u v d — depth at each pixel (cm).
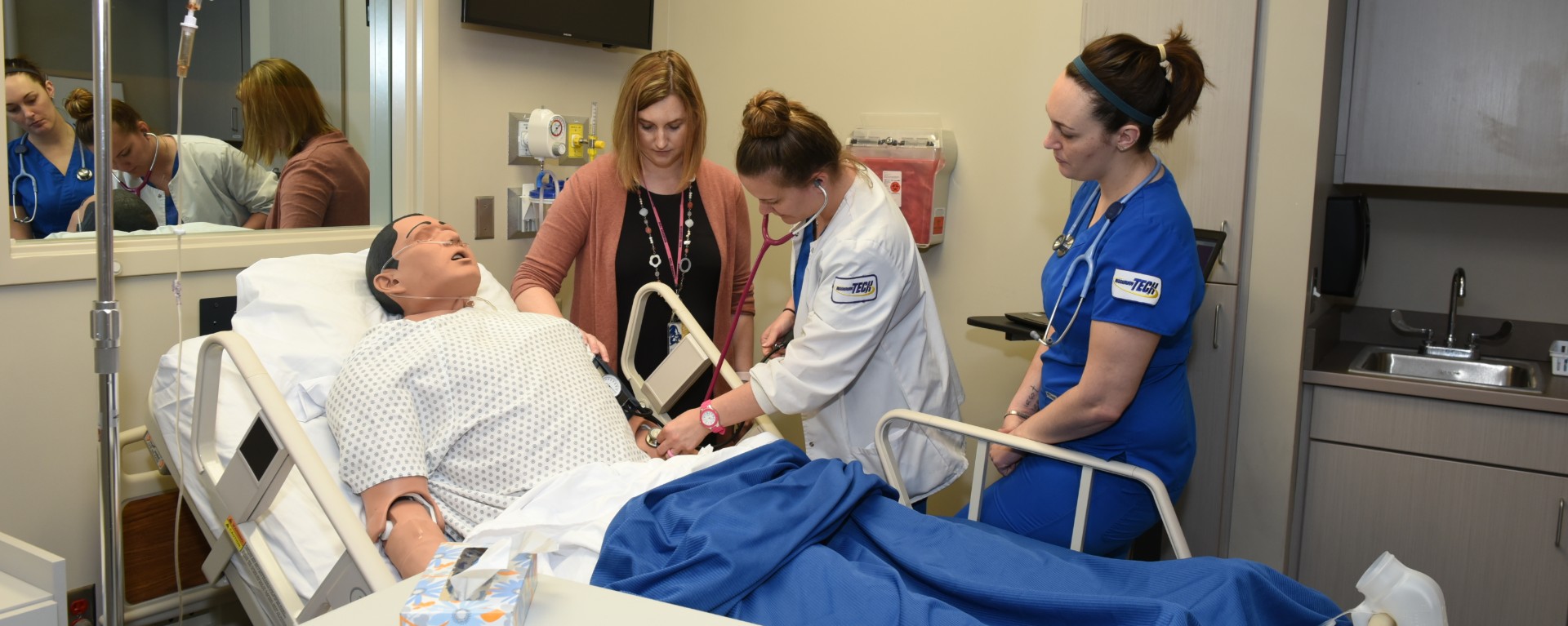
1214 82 211
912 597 111
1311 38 203
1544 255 249
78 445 180
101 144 132
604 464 149
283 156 214
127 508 184
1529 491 206
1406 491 218
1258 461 220
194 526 195
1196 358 221
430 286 176
